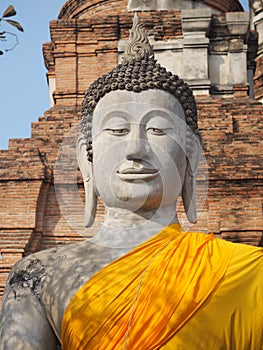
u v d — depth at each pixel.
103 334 5.30
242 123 18.83
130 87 6.14
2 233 17.48
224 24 20.50
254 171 17.81
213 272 5.53
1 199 17.78
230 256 5.66
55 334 5.75
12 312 5.78
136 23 6.71
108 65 20.59
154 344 5.26
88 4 22.33
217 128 18.70
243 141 18.47
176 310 5.35
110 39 20.72
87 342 5.32
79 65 20.62
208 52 20.36
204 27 20.34
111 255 5.76
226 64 20.34
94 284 5.49
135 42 6.61
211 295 5.47
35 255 6.01
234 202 17.55
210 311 5.43
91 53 20.70
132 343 5.26
